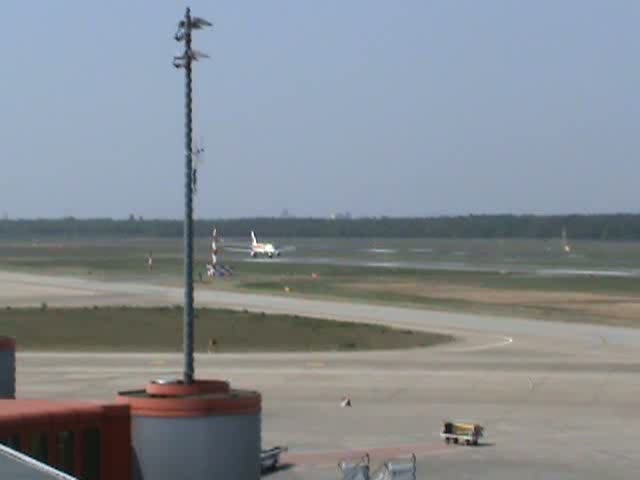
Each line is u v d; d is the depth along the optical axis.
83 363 138.88
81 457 37.19
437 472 79.94
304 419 101.00
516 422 100.00
